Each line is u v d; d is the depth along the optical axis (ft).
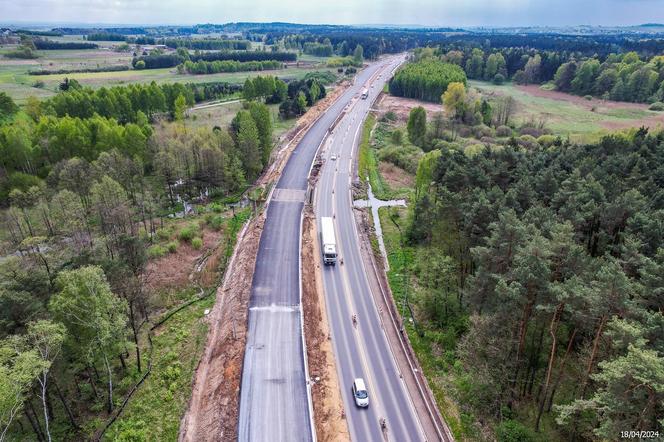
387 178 405.39
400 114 595.47
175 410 167.22
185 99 541.75
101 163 310.04
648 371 96.43
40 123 352.69
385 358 194.08
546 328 168.55
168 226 306.96
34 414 148.36
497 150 336.08
